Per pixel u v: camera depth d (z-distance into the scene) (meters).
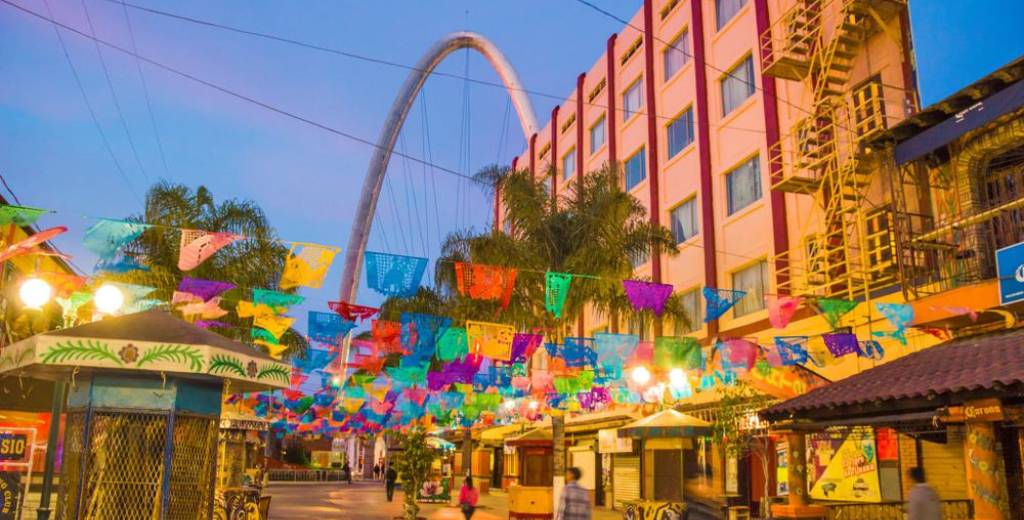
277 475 57.31
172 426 9.17
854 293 18.59
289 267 10.78
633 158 33.81
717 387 20.69
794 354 15.62
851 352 14.65
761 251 23.78
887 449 16.44
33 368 9.44
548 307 12.79
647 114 31.86
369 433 47.03
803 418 12.73
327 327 14.23
